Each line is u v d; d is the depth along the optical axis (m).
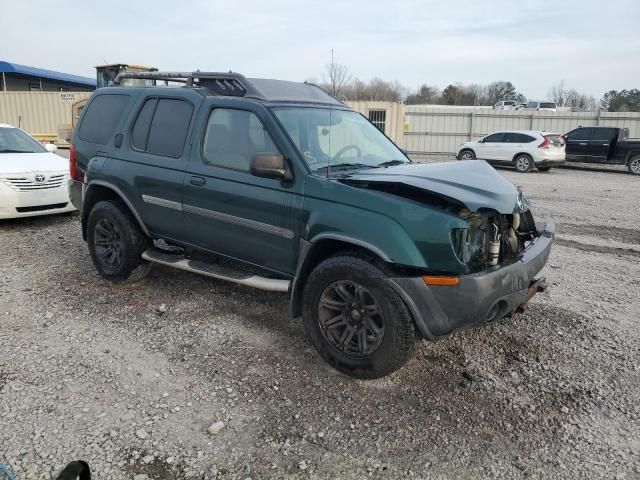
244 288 5.42
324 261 3.74
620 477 2.82
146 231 5.12
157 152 4.91
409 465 2.88
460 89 64.12
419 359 4.03
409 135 28.92
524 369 3.92
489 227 3.62
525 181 16.25
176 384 3.61
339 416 3.29
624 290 5.67
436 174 3.77
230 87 4.67
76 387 3.53
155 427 3.13
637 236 8.32
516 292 3.57
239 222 4.26
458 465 2.89
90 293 5.22
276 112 4.20
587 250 7.42
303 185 3.87
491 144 20.12
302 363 3.93
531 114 27.73
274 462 2.87
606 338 4.45
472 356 4.09
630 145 19.22
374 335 3.57
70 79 37.66
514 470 2.86
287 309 4.92
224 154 4.41
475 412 3.37
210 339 4.29
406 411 3.37
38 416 3.19
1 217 7.67
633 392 3.63
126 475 2.74
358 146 4.62
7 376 3.63
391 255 3.39
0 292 5.20
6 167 7.76
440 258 3.31
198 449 2.96
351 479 2.77
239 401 3.43
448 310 3.31
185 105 4.78
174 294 5.23
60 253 6.59
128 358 3.94
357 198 3.60
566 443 3.09
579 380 3.78
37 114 25.77
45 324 4.49
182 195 4.62
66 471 2.00
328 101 5.00
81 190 5.71
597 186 14.95
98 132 5.54
